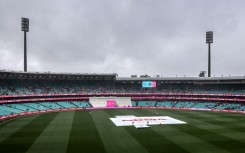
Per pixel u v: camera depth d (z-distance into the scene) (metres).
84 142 40.94
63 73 113.19
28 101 97.56
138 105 110.50
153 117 71.06
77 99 110.56
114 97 112.56
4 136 45.66
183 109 96.38
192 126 55.66
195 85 125.81
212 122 61.59
